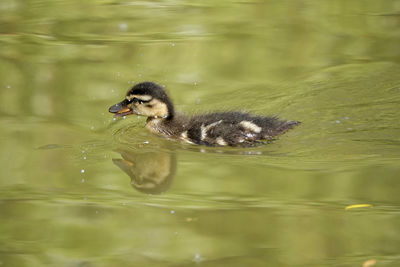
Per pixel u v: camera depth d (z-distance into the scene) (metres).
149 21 18.39
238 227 8.77
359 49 16.64
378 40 17.25
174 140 12.30
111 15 18.86
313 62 15.89
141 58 15.81
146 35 17.28
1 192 9.73
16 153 11.16
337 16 18.91
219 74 15.13
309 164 10.84
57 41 16.77
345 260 7.99
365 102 13.59
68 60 15.59
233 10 19.39
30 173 10.46
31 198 9.57
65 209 9.25
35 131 12.12
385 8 19.58
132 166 10.93
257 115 12.73
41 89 14.05
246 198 9.70
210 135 12.10
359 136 11.97
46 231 8.65
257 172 10.61
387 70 15.30
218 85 14.58
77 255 8.02
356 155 11.12
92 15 18.83
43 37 16.98
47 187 10.00
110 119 12.93
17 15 18.62
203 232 8.64
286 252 8.14
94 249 8.20
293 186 10.02
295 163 10.91
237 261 7.93
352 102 13.60
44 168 10.67
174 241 8.42
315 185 10.04
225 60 15.89
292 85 14.59
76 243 8.31
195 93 14.16
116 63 15.50
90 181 10.30
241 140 11.88
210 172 10.66
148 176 10.52
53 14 18.80
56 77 14.66
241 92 14.23
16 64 15.24
